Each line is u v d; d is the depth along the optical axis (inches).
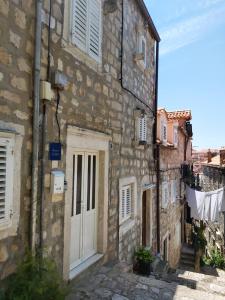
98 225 202.7
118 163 233.9
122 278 182.4
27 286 108.7
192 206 489.1
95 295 157.2
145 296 160.9
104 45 207.2
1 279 111.3
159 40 371.6
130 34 268.2
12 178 115.3
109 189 214.4
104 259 204.2
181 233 641.0
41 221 133.3
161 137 400.2
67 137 155.5
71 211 171.5
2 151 110.7
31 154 127.5
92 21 178.9
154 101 366.3
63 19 150.8
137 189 291.0
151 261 261.7
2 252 111.8
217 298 164.9
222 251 565.3
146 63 327.9
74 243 175.0
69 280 157.8
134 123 280.4
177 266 555.8
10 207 114.0
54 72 142.7
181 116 580.7
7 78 113.7
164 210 416.8
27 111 125.3
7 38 113.5
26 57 124.3
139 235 294.2
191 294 167.6
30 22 126.4
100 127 199.2
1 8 110.4
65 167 154.5
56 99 145.5
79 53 164.6
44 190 136.8
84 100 175.2
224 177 518.3
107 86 211.6
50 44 140.9
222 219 551.8
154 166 362.3
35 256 125.0
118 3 235.5
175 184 524.4
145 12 301.3
